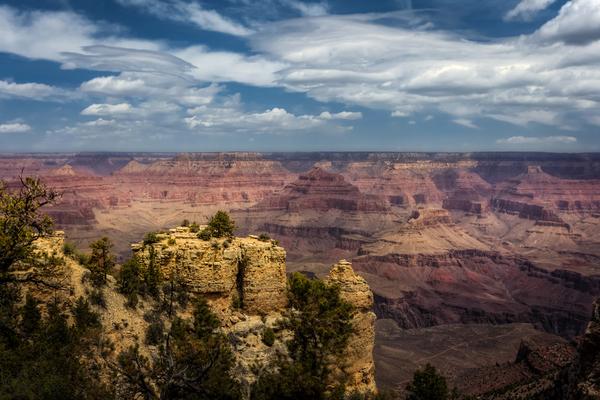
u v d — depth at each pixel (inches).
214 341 1704.0
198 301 1984.5
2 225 1617.9
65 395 1378.0
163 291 2037.4
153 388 1567.4
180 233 2347.4
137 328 1833.2
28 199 1681.8
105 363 1608.0
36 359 1448.1
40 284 1729.8
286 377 1713.8
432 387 2696.9
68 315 1715.1
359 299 2383.1
